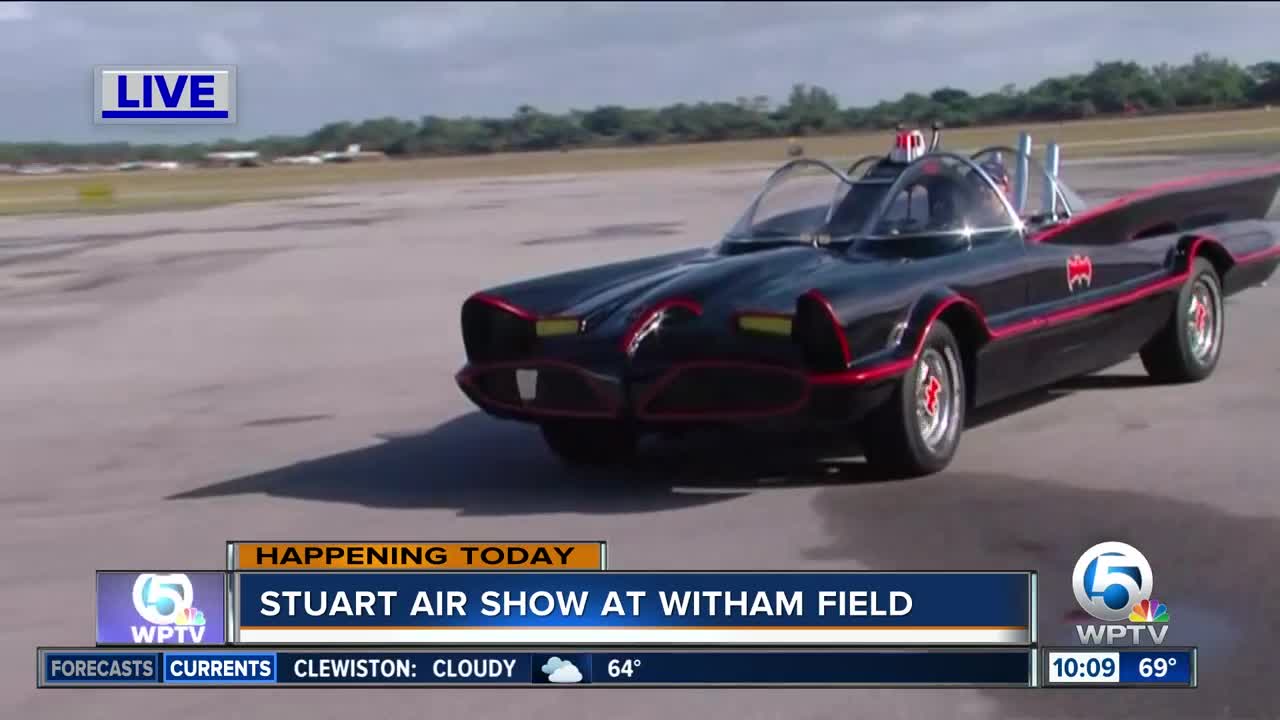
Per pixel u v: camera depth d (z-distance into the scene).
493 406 27.00
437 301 60.41
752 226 29.98
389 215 136.00
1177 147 167.88
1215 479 25.25
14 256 101.75
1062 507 23.91
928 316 25.36
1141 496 24.39
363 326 53.72
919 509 24.16
